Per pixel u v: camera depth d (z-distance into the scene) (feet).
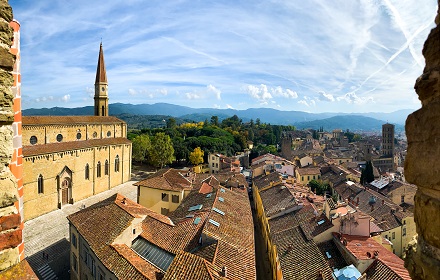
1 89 21.13
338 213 131.64
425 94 17.35
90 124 287.28
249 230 124.67
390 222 175.63
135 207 132.67
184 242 106.93
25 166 209.15
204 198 152.05
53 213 227.40
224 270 84.94
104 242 106.01
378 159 488.44
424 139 16.65
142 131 561.02
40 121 237.04
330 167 361.10
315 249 119.65
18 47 24.56
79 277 122.11
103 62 338.34
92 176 276.41
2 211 21.45
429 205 16.42
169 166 452.35
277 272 128.47
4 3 21.47
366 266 102.42
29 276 22.25
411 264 18.11
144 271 90.02
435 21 18.03
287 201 182.80
